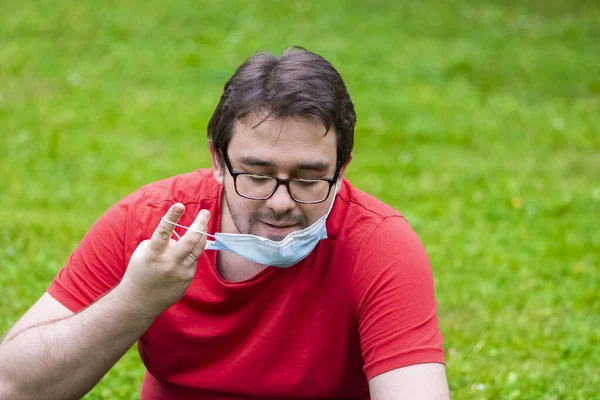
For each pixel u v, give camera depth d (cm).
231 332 432
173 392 463
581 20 2281
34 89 1602
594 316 841
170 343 443
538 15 2306
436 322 420
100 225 443
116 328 403
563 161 1396
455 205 1153
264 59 396
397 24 2144
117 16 2036
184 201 439
